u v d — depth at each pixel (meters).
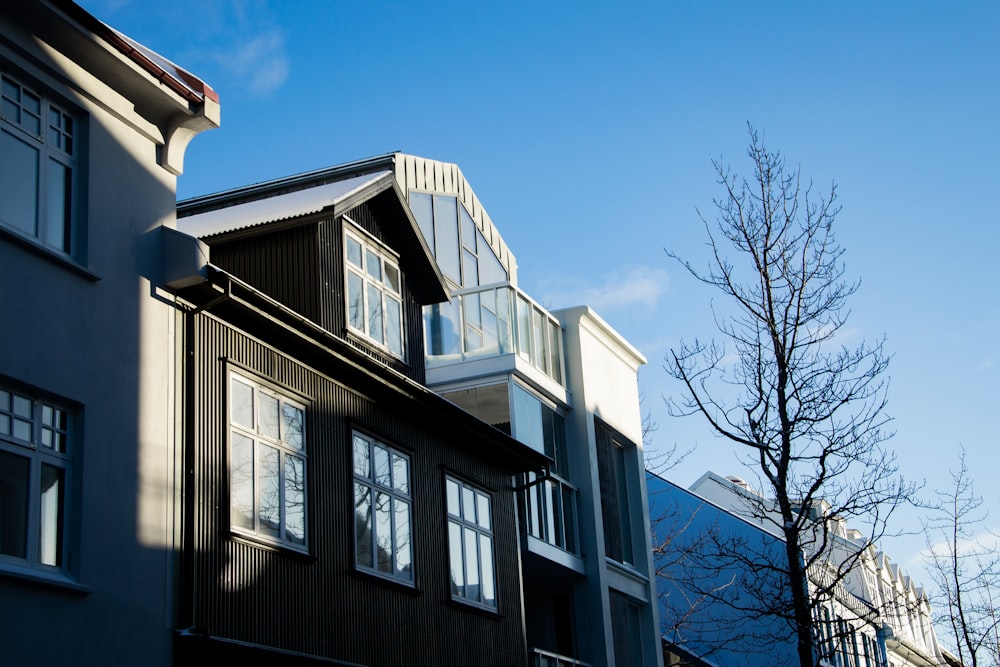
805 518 21.38
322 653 14.20
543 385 24.58
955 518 25.08
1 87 11.46
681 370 22.08
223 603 12.71
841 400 21.38
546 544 23.05
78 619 10.95
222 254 17.11
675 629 32.44
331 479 15.27
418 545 17.12
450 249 27.11
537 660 20.66
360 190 17.70
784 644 35.28
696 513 38.19
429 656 16.61
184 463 12.67
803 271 21.91
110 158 12.59
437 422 18.27
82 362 11.66
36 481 10.95
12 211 11.31
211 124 13.67
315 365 15.45
